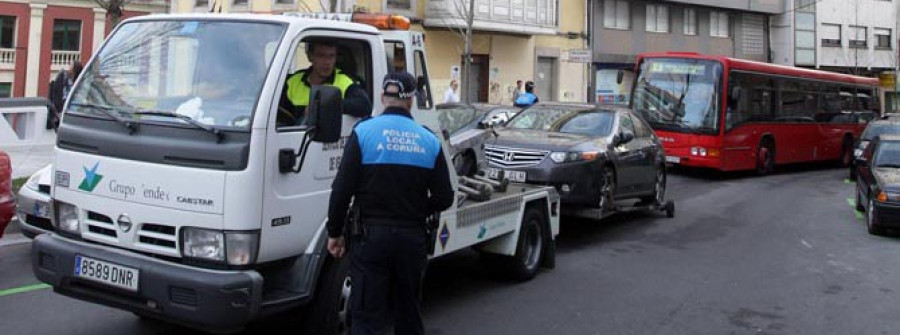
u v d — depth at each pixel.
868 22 44.94
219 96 4.35
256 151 4.16
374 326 4.06
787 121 20.22
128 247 4.39
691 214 12.53
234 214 4.11
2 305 5.99
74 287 4.49
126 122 4.44
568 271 7.98
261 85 4.27
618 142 10.62
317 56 4.71
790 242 10.20
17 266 7.25
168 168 4.25
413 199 4.08
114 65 4.80
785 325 6.27
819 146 21.95
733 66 17.66
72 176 4.63
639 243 9.79
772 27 40.00
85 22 36.34
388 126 4.08
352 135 4.09
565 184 9.58
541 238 7.74
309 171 4.52
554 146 9.81
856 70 42.75
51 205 4.81
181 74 4.55
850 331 6.14
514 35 27.16
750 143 18.50
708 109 17.39
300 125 4.50
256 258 4.18
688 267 8.38
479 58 26.33
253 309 4.12
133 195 4.36
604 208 10.10
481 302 6.64
